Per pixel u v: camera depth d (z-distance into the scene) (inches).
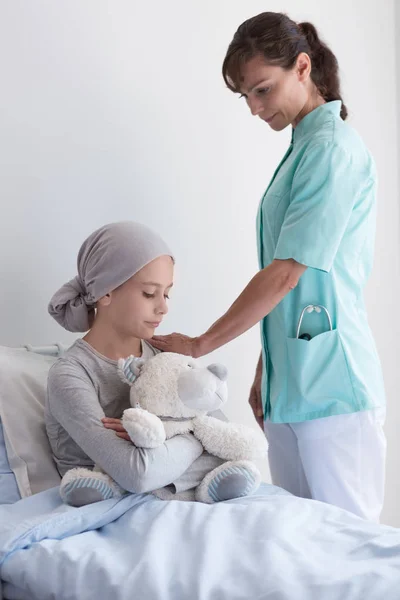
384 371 103.0
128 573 41.5
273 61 59.7
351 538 45.8
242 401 89.4
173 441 53.2
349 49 98.2
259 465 90.2
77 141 74.7
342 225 58.1
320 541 45.4
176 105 82.3
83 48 75.0
